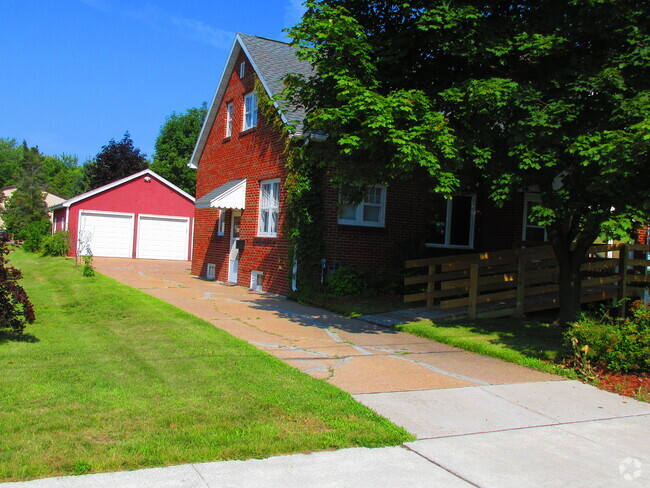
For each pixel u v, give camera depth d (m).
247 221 16.83
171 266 24.69
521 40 8.66
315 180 13.83
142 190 29.47
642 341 7.34
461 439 4.98
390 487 3.97
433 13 8.50
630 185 7.66
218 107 19.91
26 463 3.92
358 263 14.28
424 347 8.79
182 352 7.43
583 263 12.25
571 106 8.00
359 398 5.95
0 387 5.63
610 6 7.86
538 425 5.47
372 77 8.79
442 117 8.23
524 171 8.74
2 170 95.06
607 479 4.28
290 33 8.84
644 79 8.02
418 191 15.20
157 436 4.53
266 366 6.87
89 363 6.76
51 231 33.22
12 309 8.12
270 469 4.14
